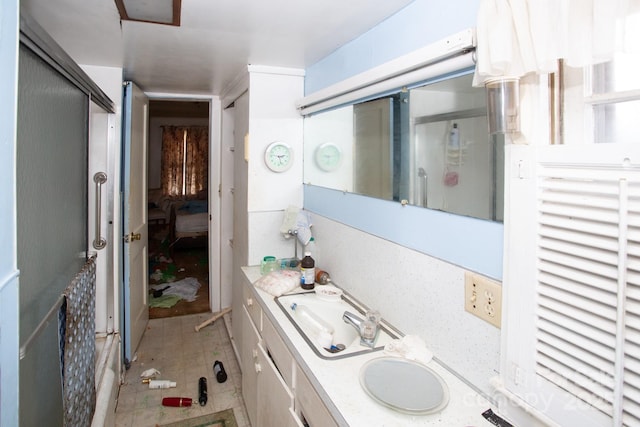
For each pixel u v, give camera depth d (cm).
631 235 65
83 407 134
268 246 237
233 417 216
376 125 155
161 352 285
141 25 156
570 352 77
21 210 93
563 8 72
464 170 109
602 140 76
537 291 83
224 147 328
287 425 140
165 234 628
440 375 115
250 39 173
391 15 143
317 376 115
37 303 105
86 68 223
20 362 92
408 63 118
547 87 82
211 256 349
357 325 141
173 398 225
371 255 160
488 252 102
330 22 151
